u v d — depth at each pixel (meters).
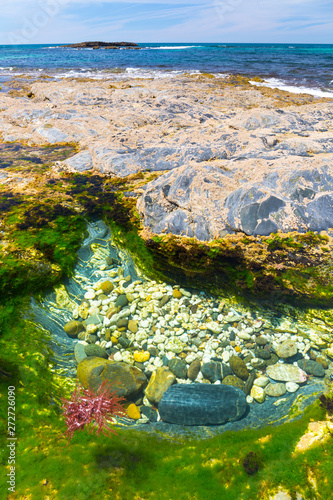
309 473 2.63
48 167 7.84
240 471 2.70
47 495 2.52
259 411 3.39
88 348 4.03
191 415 3.34
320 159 5.56
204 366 3.86
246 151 6.59
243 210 5.10
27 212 5.94
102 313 4.52
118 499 2.51
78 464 2.75
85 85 17.33
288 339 4.11
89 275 5.11
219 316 4.47
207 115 10.49
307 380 3.65
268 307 4.52
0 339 4.00
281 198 5.11
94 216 5.98
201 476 2.68
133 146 7.92
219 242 4.97
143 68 26.20
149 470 2.74
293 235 4.90
